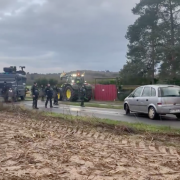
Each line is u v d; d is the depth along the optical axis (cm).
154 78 3138
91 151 660
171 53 2841
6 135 846
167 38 2998
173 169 536
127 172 511
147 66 3161
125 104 1576
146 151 672
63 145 713
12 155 624
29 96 3697
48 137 816
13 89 2439
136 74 3158
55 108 1939
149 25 3125
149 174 504
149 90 1392
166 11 3102
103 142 764
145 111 1396
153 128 989
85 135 869
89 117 1199
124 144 745
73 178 482
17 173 507
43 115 1360
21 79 2692
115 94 3017
